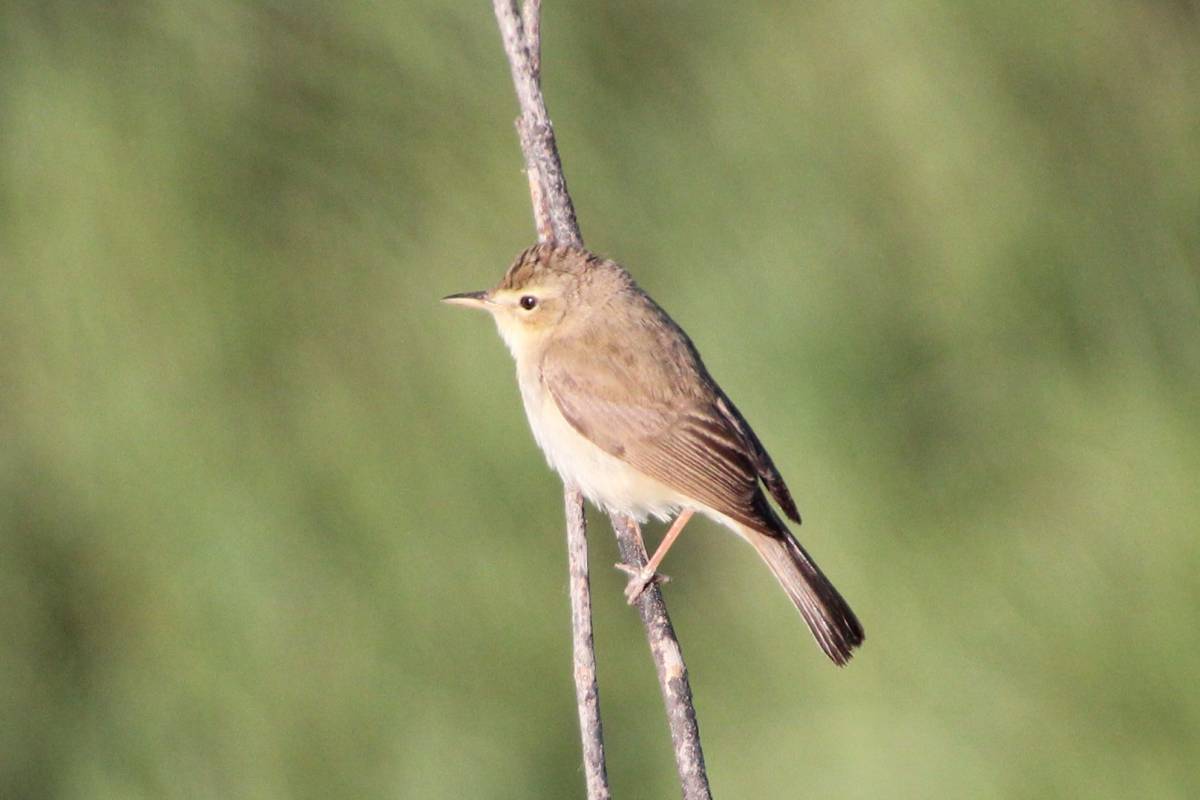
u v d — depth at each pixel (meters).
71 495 12.80
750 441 10.23
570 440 10.24
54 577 13.01
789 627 13.61
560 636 13.28
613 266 10.46
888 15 13.16
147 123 12.63
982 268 13.09
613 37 13.44
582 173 13.16
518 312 10.43
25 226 12.34
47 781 13.07
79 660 13.09
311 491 12.92
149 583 12.85
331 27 13.21
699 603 13.96
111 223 12.42
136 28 12.84
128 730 12.90
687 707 8.85
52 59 12.45
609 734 13.57
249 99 13.09
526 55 10.14
